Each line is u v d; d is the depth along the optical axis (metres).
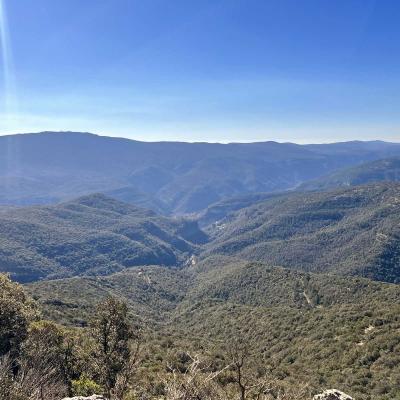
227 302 161.38
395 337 62.31
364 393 47.94
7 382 13.94
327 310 95.19
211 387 10.75
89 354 31.14
